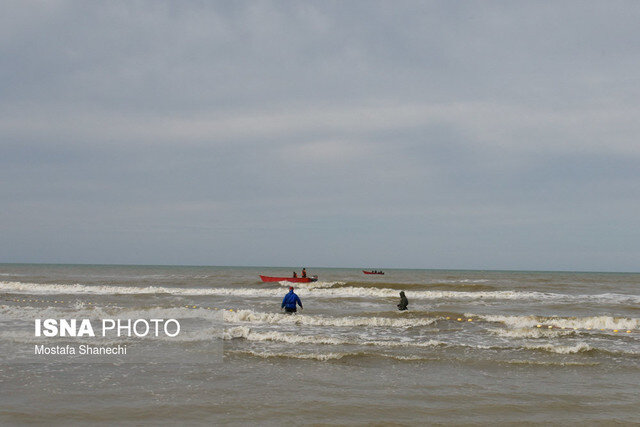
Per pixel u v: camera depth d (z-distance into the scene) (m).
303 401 7.74
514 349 12.05
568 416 7.28
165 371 9.45
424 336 13.73
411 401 7.86
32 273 58.38
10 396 7.75
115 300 22.61
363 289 29.12
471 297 27.81
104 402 7.54
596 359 11.10
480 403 7.82
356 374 9.50
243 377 9.11
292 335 12.77
